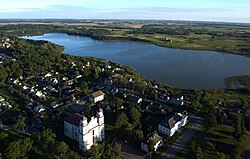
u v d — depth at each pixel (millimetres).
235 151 157625
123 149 165500
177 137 182250
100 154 153000
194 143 162625
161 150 166125
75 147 165750
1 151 155625
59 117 195000
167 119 189125
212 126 193000
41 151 159250
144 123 199625
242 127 188000
